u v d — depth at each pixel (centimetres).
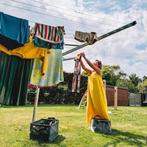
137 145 301
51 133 294
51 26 270
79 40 312
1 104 251
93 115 361
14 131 330
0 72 248
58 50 294
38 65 280
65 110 636
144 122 477
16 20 236
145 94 1384
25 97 265
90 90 362
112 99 1102
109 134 350
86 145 288
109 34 323
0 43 242
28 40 250
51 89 931
